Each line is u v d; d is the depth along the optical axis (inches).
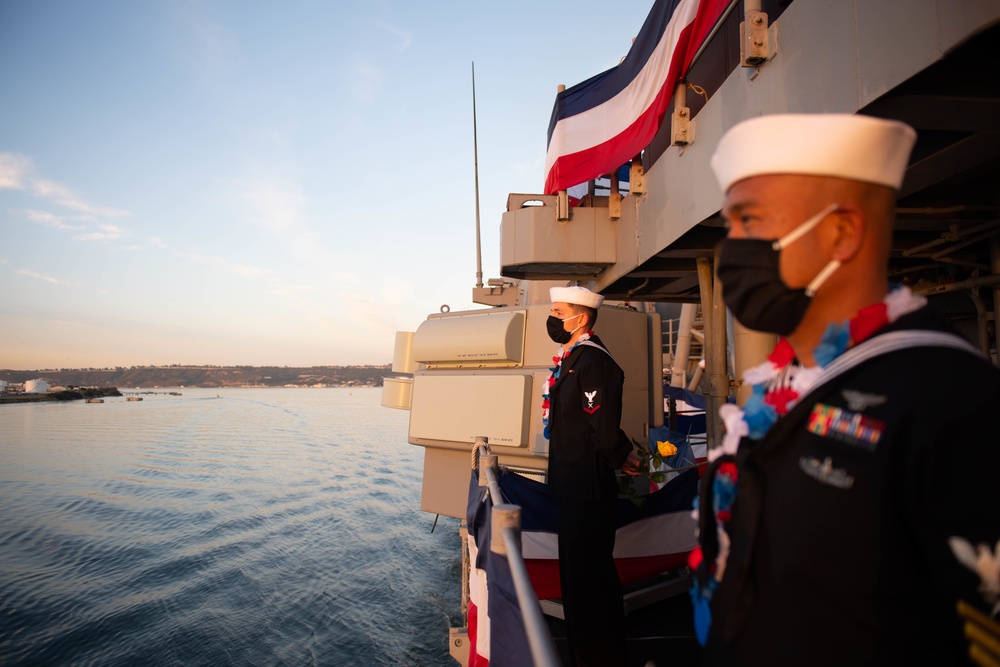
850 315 34.4
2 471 1059.3
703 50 220.4
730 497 39.3
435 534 559.5
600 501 116.9
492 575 94.6
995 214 183.0
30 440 1688.0
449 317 243.6
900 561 29.5
